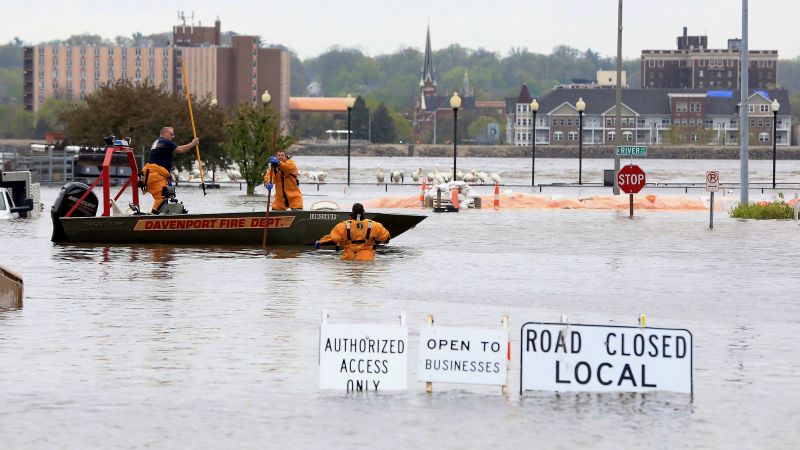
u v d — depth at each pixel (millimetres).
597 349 31969
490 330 31922
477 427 28516
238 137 152250
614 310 47125
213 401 30812
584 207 121812
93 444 26922
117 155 166125
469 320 43812
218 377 33594
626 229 91562
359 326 32250
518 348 38156
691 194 160625
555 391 31969
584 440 27469
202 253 67938
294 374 34031
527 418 29359
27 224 92500
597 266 64000
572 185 182625
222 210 113188
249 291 51406
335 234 65500
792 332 42062
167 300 48375
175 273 58000
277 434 27781
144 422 28766
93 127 187875
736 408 30469
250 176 152250
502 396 31609
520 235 84875
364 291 51844
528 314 45656
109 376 33594
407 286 53875
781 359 36938
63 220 73250
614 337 31922
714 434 28031
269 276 57031
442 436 27719
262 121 152125
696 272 61281
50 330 40844
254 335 40125
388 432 28016
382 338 32219
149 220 72750
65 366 34875
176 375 33781
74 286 52750
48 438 27406
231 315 44438
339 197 144250
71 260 63969
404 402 30938
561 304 48688
